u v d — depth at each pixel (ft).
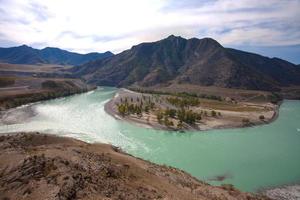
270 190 171.53
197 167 213.87
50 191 83.82
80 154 134.92
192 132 342.44
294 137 329.52
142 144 277.44
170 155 243.19
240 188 173.88
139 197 94.07
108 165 122.83
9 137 202.69
